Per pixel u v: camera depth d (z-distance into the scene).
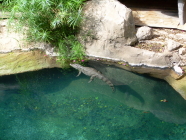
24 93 5.82
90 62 6.90
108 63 6.83
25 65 6.67
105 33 6.73
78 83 6.18
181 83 5.93
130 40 6.82
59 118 5.16
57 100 5.64
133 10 7.98
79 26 7.01
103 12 6.81
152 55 6.48
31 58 6.97
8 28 7.32
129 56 6.70
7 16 7.80
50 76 6.35
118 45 6.79
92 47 7.02
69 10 6.59
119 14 6.64
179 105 5.39
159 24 7.44
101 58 6.98
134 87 5.93
